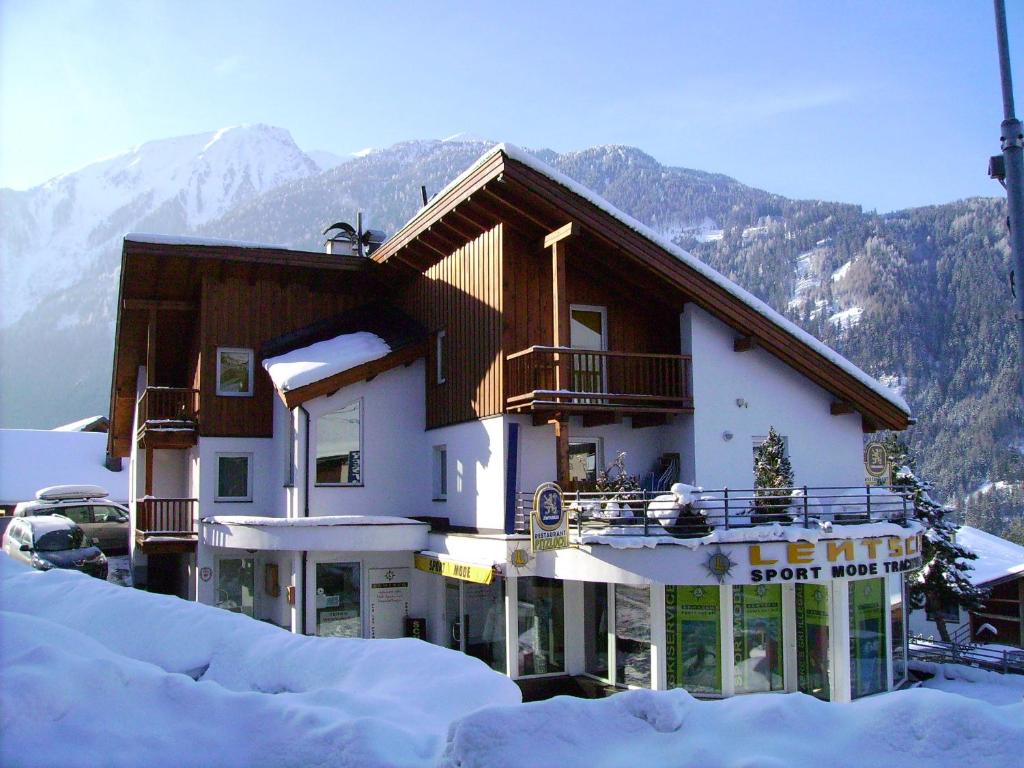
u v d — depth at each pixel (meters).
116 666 6.80
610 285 19.55
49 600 10.95
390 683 7.92
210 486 22.88
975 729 5.44
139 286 24.09
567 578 16.28
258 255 23.00
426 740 6.27
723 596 15.92
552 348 17.36
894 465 30.14
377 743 5.95
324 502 20.86
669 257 18.39
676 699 6.05
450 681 7.80
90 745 5.93
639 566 15.54
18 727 5.93
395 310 24.36
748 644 16.17
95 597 10.53
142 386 29.38
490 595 18.16
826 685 16.12
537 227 18.69
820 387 20.17
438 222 20.09
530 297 18.78
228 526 20.36
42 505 32.53
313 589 19.55
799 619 16.75
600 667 17.42
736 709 5.95
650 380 19.62
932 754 5.38
